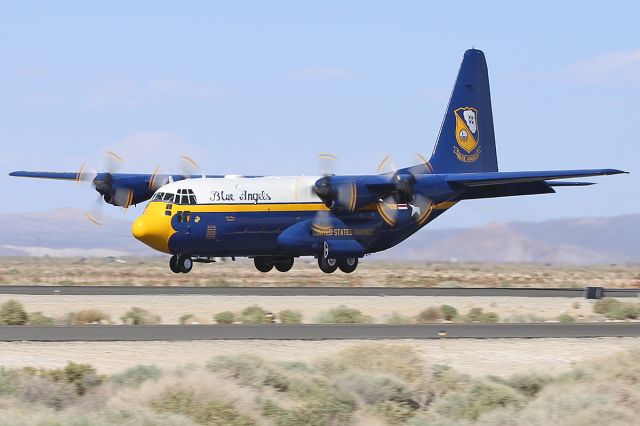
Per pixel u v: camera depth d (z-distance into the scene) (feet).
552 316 471.62
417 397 245.65
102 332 351.67
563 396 229.86
